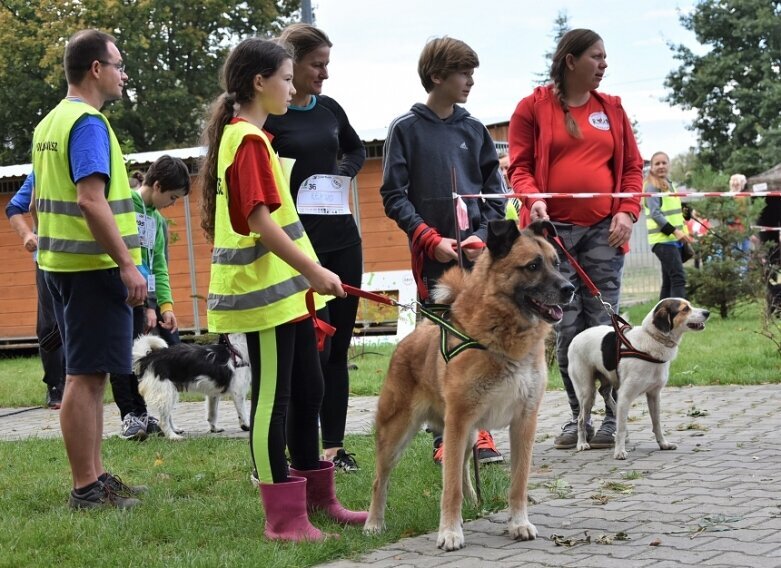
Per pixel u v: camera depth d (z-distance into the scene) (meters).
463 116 6.34
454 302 4.59
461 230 5.95
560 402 8.84
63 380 10.48
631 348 6.20
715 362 10.27
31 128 30.77
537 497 5.21
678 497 4.97
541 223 4.57
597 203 6.62
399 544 4.44
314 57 5.69
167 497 5.46
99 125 5.13
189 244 16.03
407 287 14.42
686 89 40.81
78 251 5.10
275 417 4.49
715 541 4.07
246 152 4.34
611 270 6.75
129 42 29.39
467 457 5.11
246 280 4.43
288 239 4.32
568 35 6.57
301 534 4.46
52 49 27.59
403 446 4.81
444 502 4.38
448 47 6.04
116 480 5.53
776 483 5.11
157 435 8.13
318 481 4.91
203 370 8.04
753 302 15.27
